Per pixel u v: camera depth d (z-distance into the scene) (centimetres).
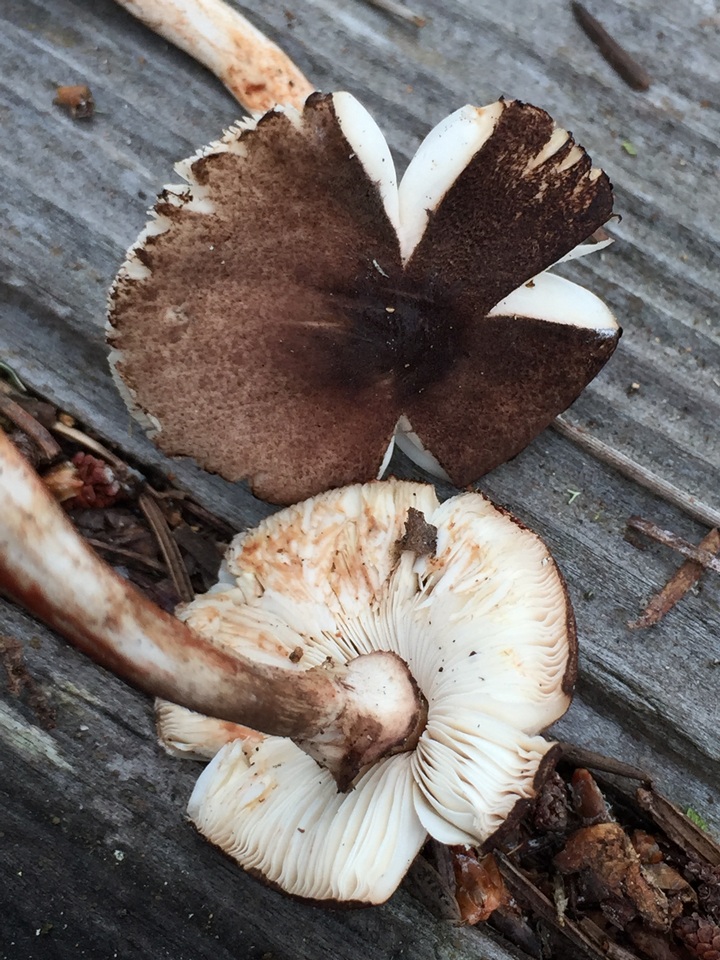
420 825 11
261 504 13
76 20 15
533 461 14
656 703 13
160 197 11
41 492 8
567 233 12
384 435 12
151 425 12
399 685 11
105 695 12
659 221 15
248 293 11
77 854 12
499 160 12
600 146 15
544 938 12
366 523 12
